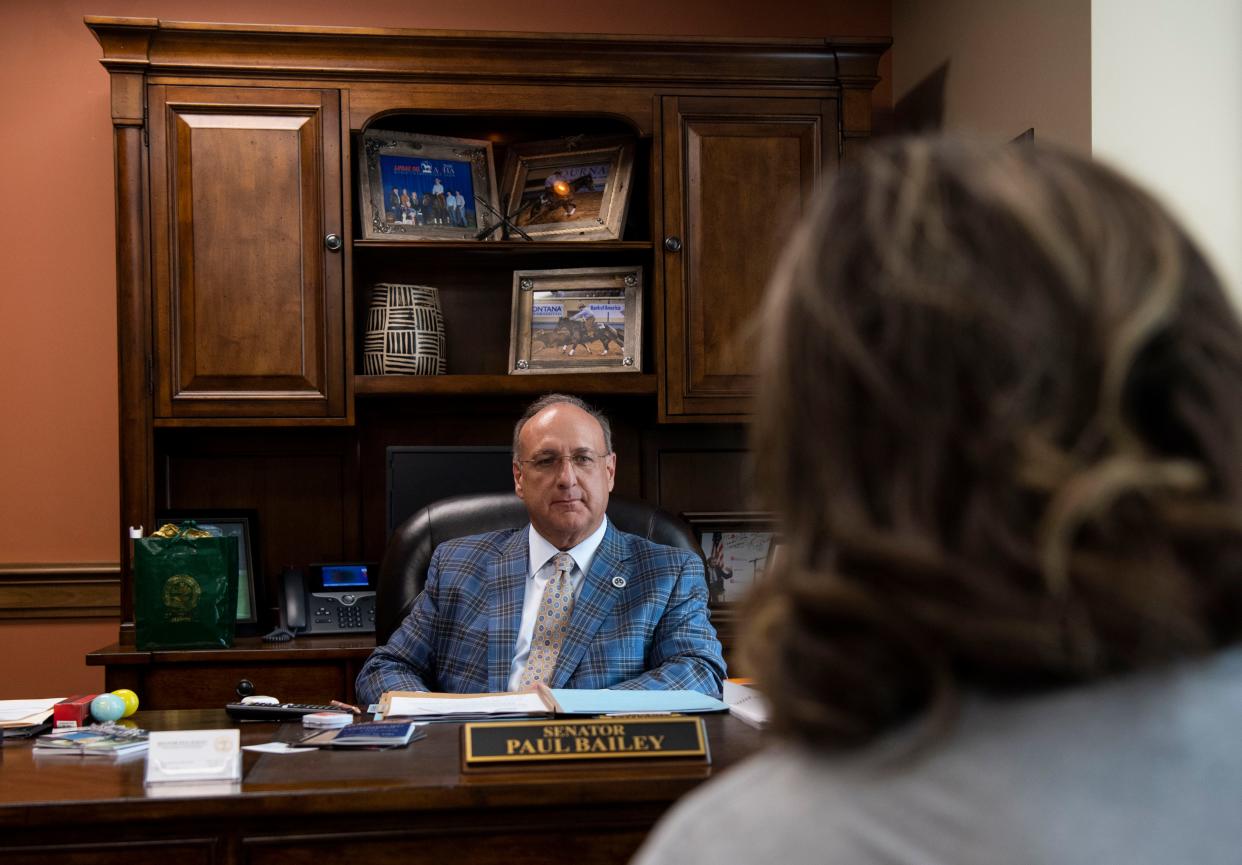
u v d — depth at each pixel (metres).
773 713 0.41
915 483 0.37
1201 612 0.37
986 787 0.37
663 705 2.01
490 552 2.64
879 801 0.38
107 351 3.64
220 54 3.35
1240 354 0.39
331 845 1.48
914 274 0.38
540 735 1.61
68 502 3.61
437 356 3.54
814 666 0.39
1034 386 0.36
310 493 3.64
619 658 2.46
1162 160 2.89
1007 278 0.37
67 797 1.47
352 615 3.37
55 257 3.63
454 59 3.42
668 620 2.50
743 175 3.52
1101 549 0.36
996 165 0.41
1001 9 3.33
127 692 2.13
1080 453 0.36
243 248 3.36
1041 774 0.37
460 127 3.73
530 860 1.51
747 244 3.51
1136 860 0.35
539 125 3.74
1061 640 0.36
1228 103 2.90
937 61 3.74
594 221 3.57
